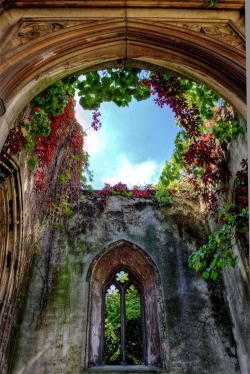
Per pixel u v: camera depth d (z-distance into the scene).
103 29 3.27
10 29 3.20
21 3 3.29
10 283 6.16
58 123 6.55
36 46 3.12
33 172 6.63
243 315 6.52
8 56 3.02
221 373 6.50
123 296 7.98
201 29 3.30
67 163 8.12
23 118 4.95
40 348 6.71
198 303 7.36
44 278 7.51
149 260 7.88
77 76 4.00
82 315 7.12
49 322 7.01
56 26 3.27
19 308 7.07
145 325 7.62
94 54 3.31
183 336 6.92
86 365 6.57
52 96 4.75
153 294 7.64
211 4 3.31
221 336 6.95
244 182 5.25
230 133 5.31
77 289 7.44
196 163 6.58
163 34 3.27
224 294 7.49
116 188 8.90
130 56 3.39
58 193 8.00
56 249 7.90
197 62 3.20
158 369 6.57
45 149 6.34
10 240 6.13
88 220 8.35
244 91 2.97
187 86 4.90
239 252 6.42
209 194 7.62
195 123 5.27
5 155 4.98
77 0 3.31
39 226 7.59
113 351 9.59
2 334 6.10
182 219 8.49
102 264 8.08
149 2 3.32
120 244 8.05
